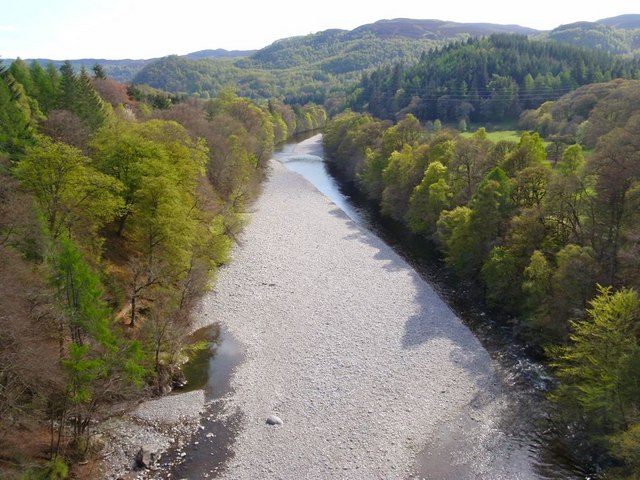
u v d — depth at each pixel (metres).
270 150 119.94
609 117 78.56
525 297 45.16
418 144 87.00
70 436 29.81
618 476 27.50
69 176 38.72
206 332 45.97
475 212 52.38
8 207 31.39
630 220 39.06
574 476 29.16
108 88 106.31
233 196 76.56
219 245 57.28
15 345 25.47
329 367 39.94
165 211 44.00
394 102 165.50
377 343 43.34
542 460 30.53
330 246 68.25
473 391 37.09
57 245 31.59
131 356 30.86
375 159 93.62
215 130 86.81
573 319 36.97
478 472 29.70
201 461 30.36
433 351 42.06
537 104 135.25
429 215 67.62
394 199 80.88
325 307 50.19
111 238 50.72
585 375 30.69
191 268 45.00
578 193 43.62
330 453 30.98
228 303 51.25
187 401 36.03
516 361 40.69
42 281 29.47
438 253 66.31
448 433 32.91
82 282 26.47
